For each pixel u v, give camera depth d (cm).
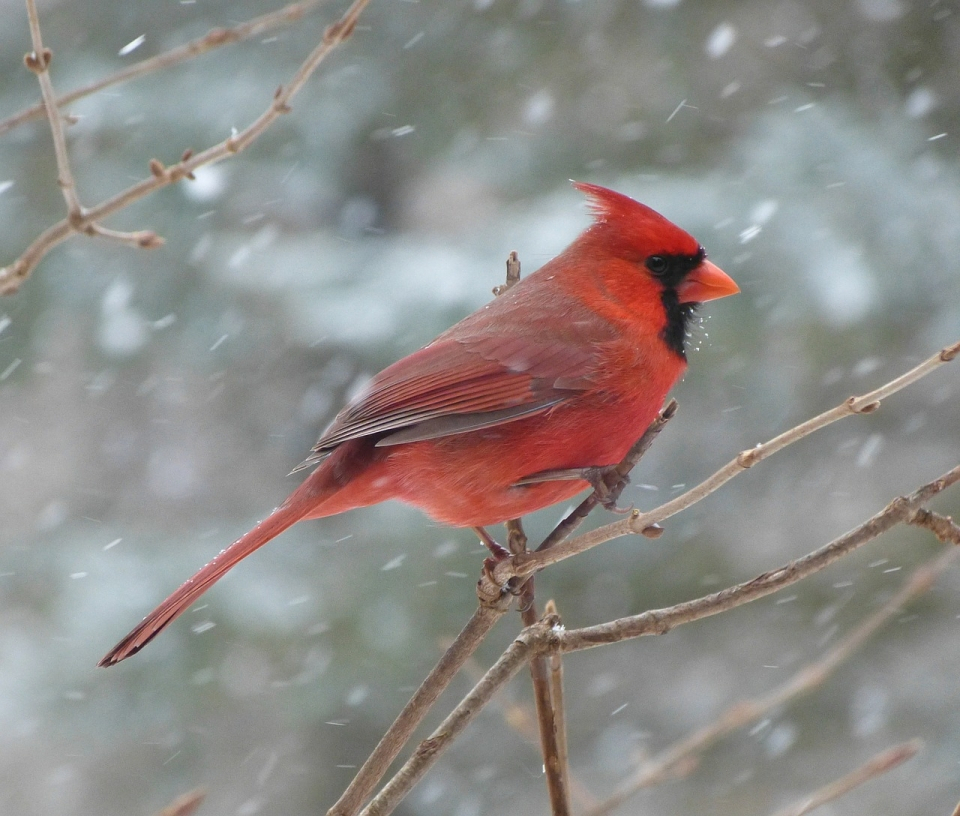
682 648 1294
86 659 1081
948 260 1074
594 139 1216
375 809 439
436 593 1133
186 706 1091
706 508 1235
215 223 1202
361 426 593
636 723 1288
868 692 1216
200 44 450
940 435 1291
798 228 1073
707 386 1128
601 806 554
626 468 543
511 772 1309
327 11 1243
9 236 1177
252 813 1255
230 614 1112
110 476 1544
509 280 649
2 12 1252
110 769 1315
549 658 463
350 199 1333
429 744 440
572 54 1229
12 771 1333
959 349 402
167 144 1198
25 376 1177
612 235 616
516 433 587
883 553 1206
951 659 1208
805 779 1219
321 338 1116
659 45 1228
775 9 1242
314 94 1232
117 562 1139
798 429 420
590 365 591
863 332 1095
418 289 1118
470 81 1234
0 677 1072
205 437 1523
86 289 1166
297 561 1159
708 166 1170
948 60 1211
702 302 631
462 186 1353
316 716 1111
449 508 595
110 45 1232
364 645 1117
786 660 1225
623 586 1202
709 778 1249
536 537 1132
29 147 1198
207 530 1228
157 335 1165
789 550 1246
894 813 1179
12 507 1538
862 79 1212
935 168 1127
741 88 1232
